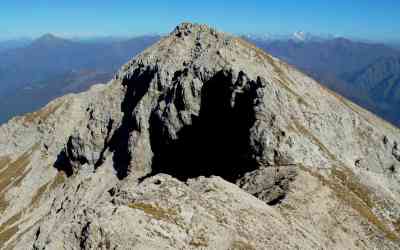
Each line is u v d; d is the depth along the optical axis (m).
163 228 38.00
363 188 82.88
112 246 34.78
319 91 122.38
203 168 101.25
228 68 104.62
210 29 142.00
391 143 107.94
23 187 156.88
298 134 86.00
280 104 91.75
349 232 63.41
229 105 97.88
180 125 110.81
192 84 111.06
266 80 93.06
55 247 36.19
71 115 184.88
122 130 133.38
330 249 55.47
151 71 135.75
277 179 71.75
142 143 117.88
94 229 35.34
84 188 118.75
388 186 94.81
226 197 48.78
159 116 115.62
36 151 177.12
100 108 146.75
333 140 98.56
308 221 59.62
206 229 40.34
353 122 110.56
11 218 142.88
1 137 197.38
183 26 154.62
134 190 46.12
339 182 82.00
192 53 133.50
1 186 164.62
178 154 111.44
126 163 119.06
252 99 89.81
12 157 185.38
